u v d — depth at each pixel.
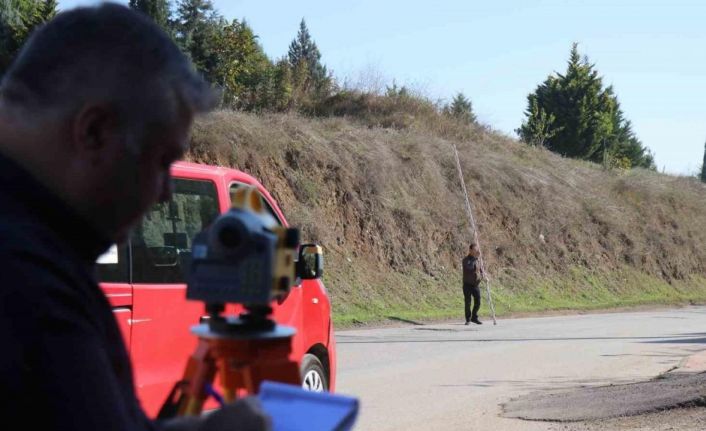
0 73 1.97
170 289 6.43
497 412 9.80
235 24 40.09
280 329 2.32
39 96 1.85
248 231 2.11
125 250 6.16
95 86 1.85
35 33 1.93
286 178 27.77
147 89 1.89
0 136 1.87
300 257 6.98
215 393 2.28
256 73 39.31
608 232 38.81
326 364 8.30
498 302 30.08
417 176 31.89
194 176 6.96
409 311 26.50
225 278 2.14
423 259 29.73
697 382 10.45
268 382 2.10
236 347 2.20
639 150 81.81
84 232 1.89
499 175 35.72
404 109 38.97
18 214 1.76
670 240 41.88
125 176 1.91
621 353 16.47
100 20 1.90
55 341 1.60
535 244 34.91
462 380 12.68
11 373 1.54
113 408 1.64
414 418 9.57
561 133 69.00
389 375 13.19
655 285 38.75
